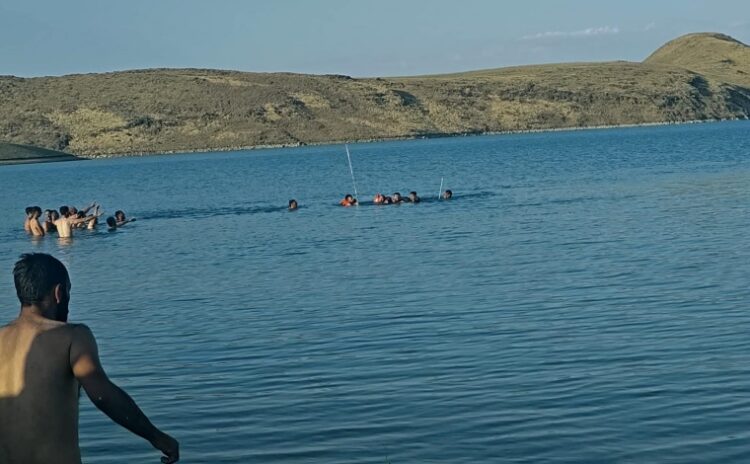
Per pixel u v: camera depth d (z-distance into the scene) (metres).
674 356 14.50
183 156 145.88
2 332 6.51
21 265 6.64
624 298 19.30
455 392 13.07
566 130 183.12
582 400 12.50
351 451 11.06
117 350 16.67
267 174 85.19
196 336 17.59
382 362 14.87
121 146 157.88
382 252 28.66
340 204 47.62
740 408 11.95
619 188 49.19
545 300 19.44
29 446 6.31
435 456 10.80
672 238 28.39
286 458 10.93
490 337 16.28
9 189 81.31
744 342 15.15
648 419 11.70
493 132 179.38
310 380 14.01
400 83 198.00
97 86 176.25
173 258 29.97
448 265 25.14
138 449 11.38
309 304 20.33
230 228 38.91
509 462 10.55
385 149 131.00
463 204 44.25
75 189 77.06
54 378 6.34
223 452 11.17
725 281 20.64
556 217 36.41
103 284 25.09
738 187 45.69
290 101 174.38
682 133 134.50
